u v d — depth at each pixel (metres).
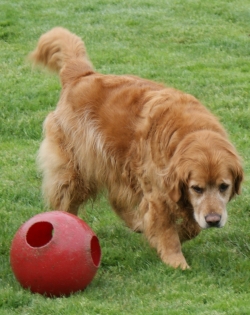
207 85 19.67
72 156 11.39
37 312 8.34
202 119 9.91
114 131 10.76
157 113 10.19
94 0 28.81
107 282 9.45
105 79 11.48
